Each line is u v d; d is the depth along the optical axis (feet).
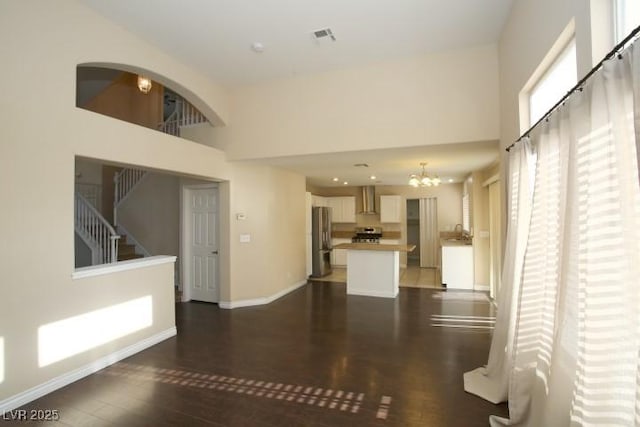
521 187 8.00
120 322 11.07
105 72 19.07
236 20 10.75
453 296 19.88
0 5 7.94
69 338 9.44
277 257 19.74
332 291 21.45
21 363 8.30
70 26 9.55
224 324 14.80
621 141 4.05
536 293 6.92
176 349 11.92
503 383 8.25
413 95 13.24
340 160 16.76
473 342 12.48
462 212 29.22
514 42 9.86
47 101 8.93
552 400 5.37
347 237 31.68
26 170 8.43
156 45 12.30
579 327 4.91
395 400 8.47
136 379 9.65
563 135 5.76
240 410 8.05
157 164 12.73
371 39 11.91
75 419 7.70
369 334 13.41
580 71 5.57
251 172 18.13
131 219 21.42
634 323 4.00
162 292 12.89
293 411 8.00
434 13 10.37
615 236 4.28
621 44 3.94
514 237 8.84
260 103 15.81
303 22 10.87
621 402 4.17
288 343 12.46
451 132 12.71
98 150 10.38
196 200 19.02
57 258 9.14
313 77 14.82
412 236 32.63
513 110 10.05
